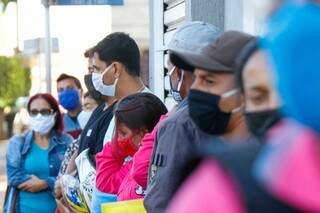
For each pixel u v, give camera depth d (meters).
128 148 5.34
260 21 1.80
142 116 5.24
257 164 1.69
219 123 3.64
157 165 4.10
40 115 8.30
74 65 17.92
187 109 4.05
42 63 17.78
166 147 4.04
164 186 4.03
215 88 3.61
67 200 6.31
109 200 5.38
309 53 1.58
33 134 8.34
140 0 17.61
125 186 5.00
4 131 35.03
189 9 7.11
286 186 1.63
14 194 8.24
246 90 2.30
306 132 1.64
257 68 2.23
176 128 4.01
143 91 6.24
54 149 8.34
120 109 5.30
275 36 1.64
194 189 1.75
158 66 8.73
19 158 8.27
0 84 37.59
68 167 6.72
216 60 3.61
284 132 1.73
